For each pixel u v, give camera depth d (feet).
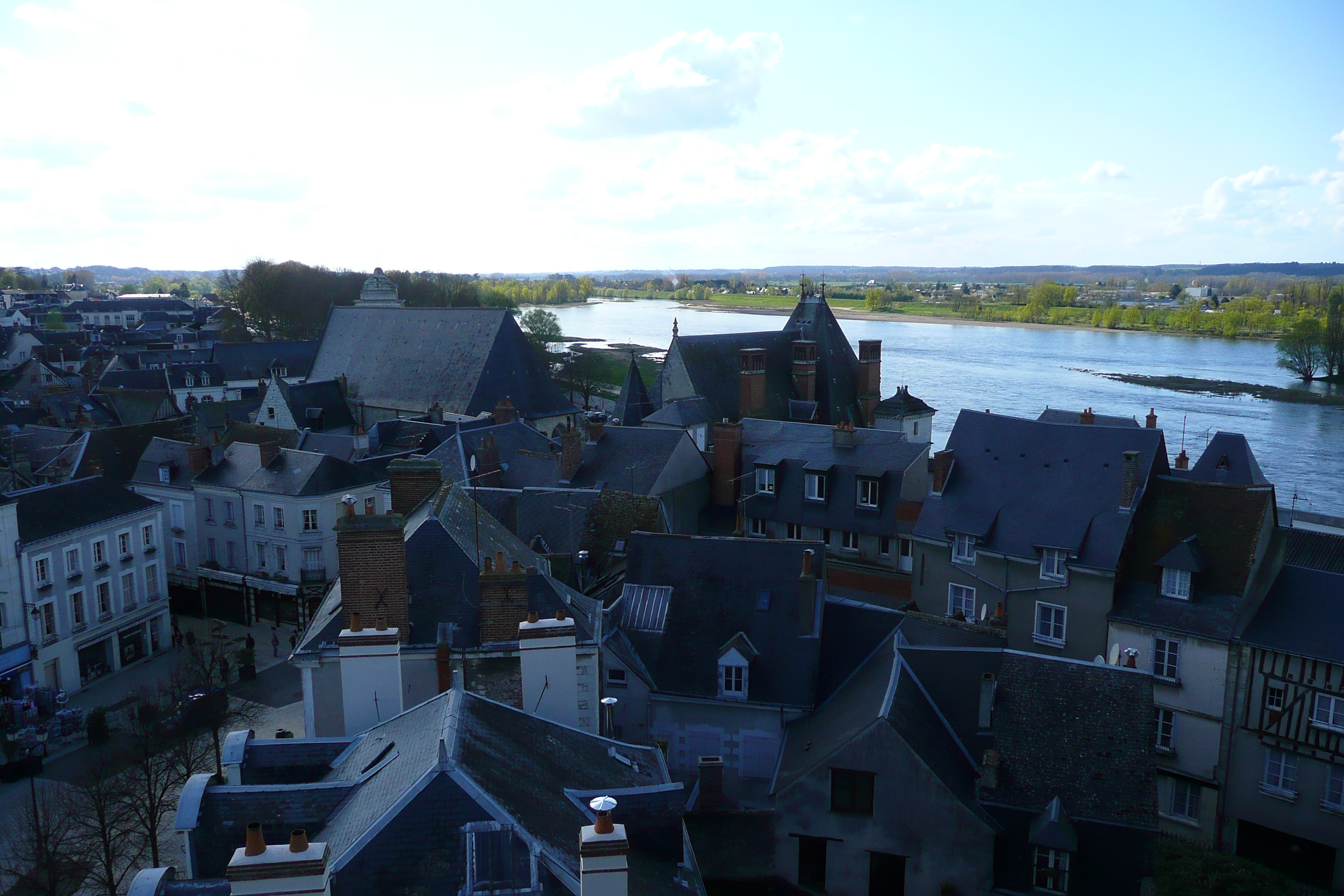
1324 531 193.98
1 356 601.62
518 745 59.31
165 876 46.29
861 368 291.17
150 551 195.83
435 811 48.73
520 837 47.52
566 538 149.18
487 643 92.02
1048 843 85.71
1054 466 151.23
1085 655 138.82
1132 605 134.31
